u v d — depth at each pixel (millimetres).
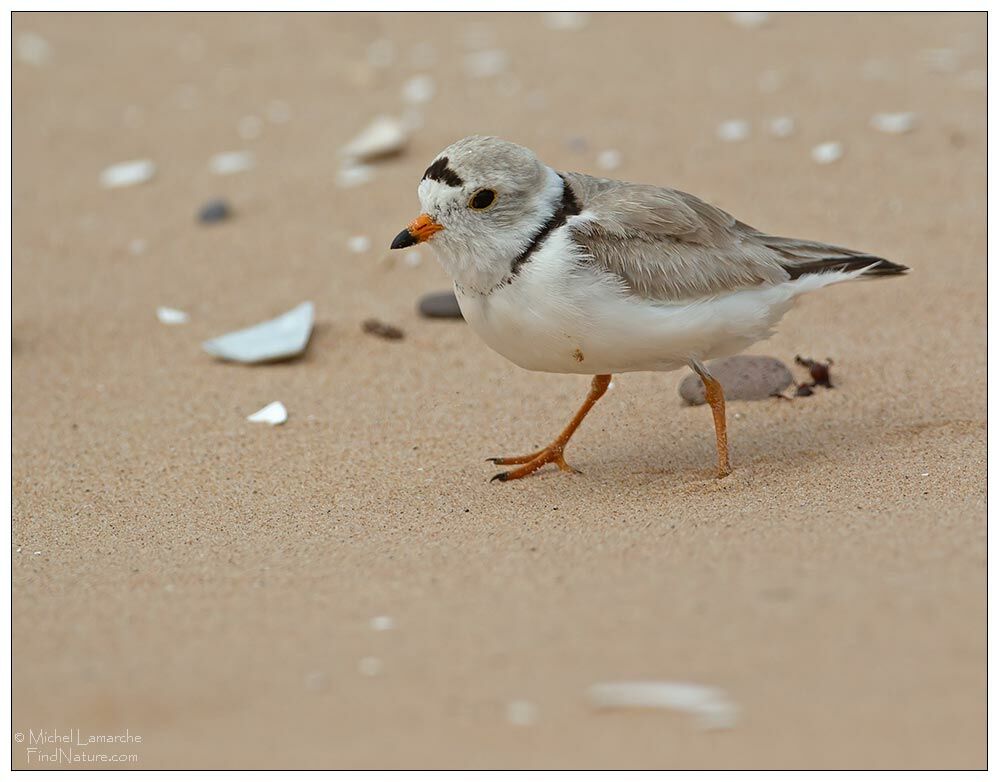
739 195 15531
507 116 18438
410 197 16500
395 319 13812
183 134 19281
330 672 6652
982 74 18891
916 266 13758
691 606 7117
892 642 6562
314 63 21797
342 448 11125
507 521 9172
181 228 16422
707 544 8125
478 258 9062
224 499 10188
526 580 7754
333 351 13195
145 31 24031
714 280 9383
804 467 9766
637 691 6234
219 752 5941
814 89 18703
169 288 14906
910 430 10438
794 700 6094
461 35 22672
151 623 7523
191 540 9297
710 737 5852
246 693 6492
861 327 12719
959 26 21328
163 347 13578
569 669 6496
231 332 13805
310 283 14750
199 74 21703
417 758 5801
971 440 10047
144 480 10695
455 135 17953
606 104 18672
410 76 20734
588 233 9109
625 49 21219
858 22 21844
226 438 11461
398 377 12555
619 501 9414
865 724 5891
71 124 19938
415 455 10898
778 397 11383
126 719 6312
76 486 10633
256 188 17266
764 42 21078
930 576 7301
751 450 10336
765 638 6676
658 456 10438
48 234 16500
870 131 17109
